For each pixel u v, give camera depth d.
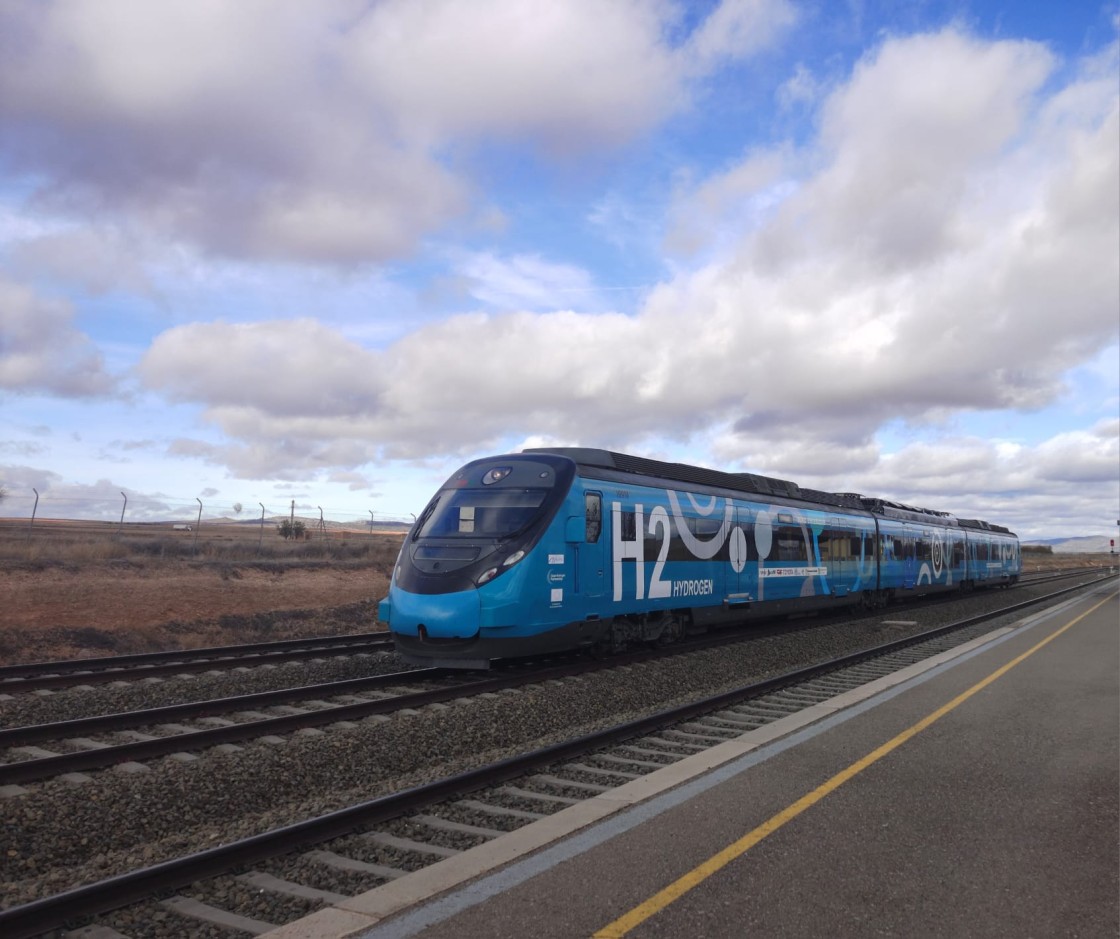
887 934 3.86
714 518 16.66
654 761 7.73
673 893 4.29
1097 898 4.29
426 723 8.93
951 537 34.62
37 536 34.47
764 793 6.09
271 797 6.75
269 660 14.18
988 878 4.54
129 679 12.34
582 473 13.23
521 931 3.86
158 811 6.20
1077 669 12.82
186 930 4.25
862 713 9.26
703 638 17.56
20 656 15.75
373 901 4.19
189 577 24.94
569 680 11.91
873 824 5.41
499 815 6.07
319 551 37.19
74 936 4.12
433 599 11.77
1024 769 6.83
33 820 5.83
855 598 24.58
